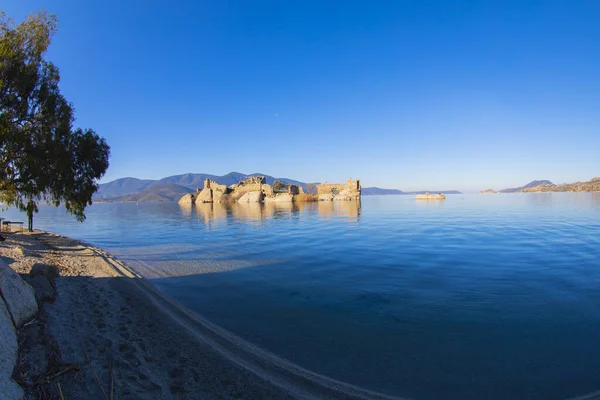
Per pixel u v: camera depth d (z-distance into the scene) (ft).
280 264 69.15
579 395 22.62
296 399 21.52
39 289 37.58
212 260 74.69
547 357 27.73
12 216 324.60
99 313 34.73
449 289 48.16
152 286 50.44
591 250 77.61
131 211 417.49
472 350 29.27
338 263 68.95
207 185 630.74
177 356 26.63
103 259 72.18
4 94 58.70
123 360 24.95
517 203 372.58
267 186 560.20
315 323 36.11
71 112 70.79
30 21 63.82
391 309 40.29
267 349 29.91
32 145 63.21
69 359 23.72
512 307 39.93
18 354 22.79
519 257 71.00
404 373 25.67
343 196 518.37
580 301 41.47
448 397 22.62
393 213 237.25
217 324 35.99
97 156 74.69
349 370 26.18
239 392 22.02
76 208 75.66
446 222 159.22
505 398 22.43
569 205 294.66
